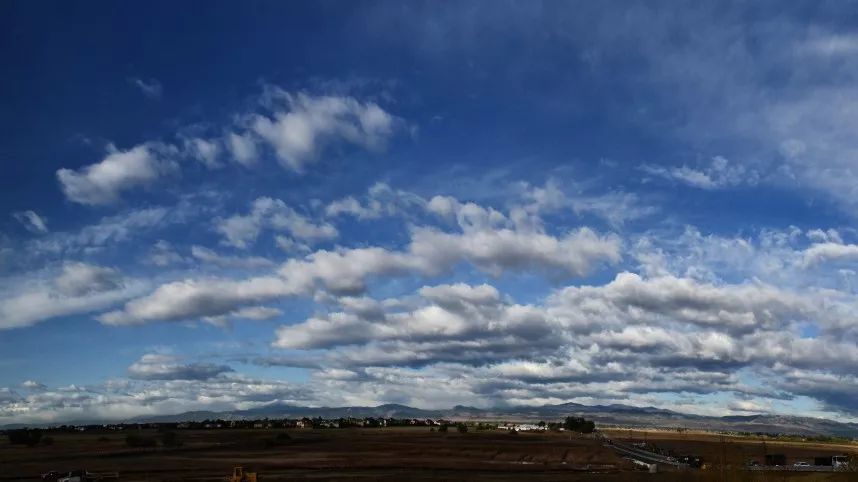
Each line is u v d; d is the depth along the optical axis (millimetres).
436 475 129125
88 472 131625
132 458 178875
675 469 146500
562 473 135250
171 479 124062
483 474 133250
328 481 113812
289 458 178500
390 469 147875
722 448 67812
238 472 112938
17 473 142750
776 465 144750
